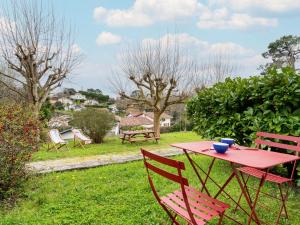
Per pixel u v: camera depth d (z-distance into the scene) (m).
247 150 3.19
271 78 4.55
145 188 4.50
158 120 12.95
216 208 2.65
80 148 9.67
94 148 9.53
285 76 4.38
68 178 5.19
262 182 2.91
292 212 3.63
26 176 4.80
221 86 6.06
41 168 6.07
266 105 4.70
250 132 5.10
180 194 3.01
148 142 11.17
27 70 11.10
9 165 4.32
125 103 14.23
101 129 11.33
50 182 4.92
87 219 3.33
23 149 4.52
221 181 4.95
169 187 4.55
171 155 7.69
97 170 5.84
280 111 4.51
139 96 13.28
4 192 4.17
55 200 3.98
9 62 11.23
